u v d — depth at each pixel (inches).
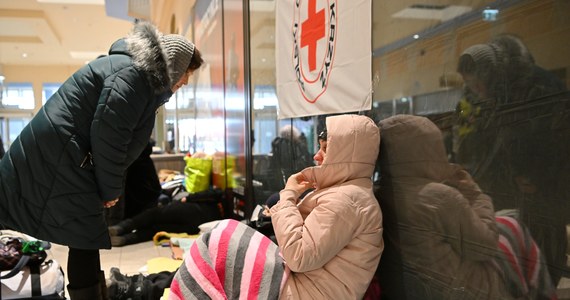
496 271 42.2
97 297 69.6
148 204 141.8
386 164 61.9
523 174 38.6
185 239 129.7
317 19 80.0
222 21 164.2
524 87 38.1
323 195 57.9
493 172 42.2
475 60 43.9
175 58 72.6
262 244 60.4
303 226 55.7
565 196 34.6
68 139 64.6
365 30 64.5
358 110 67.6
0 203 64.6
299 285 55.6
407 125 56.3
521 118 38.5
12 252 73.5
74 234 66.1
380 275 64.9
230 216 149.9
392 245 61.5
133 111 66.5
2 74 611.8
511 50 39.5
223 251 59.2
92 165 67.1
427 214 53.1
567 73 34.0
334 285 54.9
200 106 230.2
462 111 46.2
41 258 75.0
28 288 69.3
